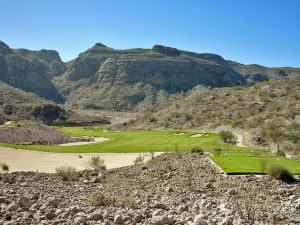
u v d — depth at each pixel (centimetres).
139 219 1205
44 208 1352
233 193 2284
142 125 12988
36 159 5569
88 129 14462
